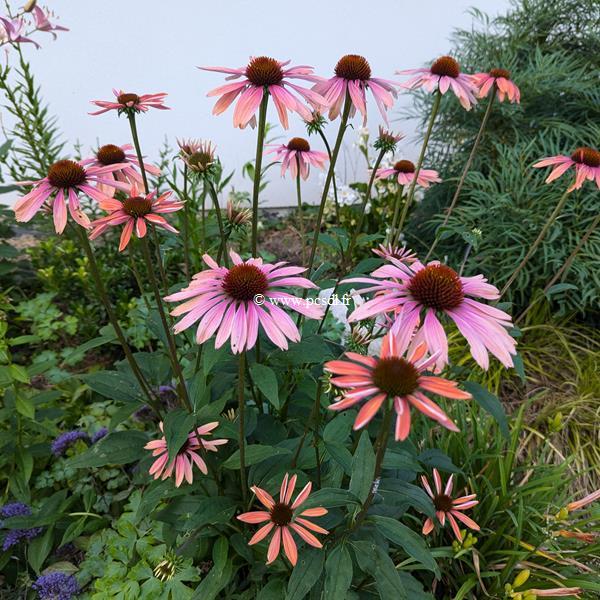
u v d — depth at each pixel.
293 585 0.38
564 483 0.62
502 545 0.56
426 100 1.14
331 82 0.50
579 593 0.51
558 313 0.92
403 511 0.44
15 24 0.50
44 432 0.63
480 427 0.69
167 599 0.48
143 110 0.51
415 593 0.44
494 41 1.18
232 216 0.50
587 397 0.81
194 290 0.39
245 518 0.40
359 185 1.33
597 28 1.11
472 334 0.35
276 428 0.53
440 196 1.13
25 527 0.56
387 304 0.36
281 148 0.67
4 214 0.83
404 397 0.28
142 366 0.55
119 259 1.00
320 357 0.46
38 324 0.85
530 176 0.96
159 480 0.49
